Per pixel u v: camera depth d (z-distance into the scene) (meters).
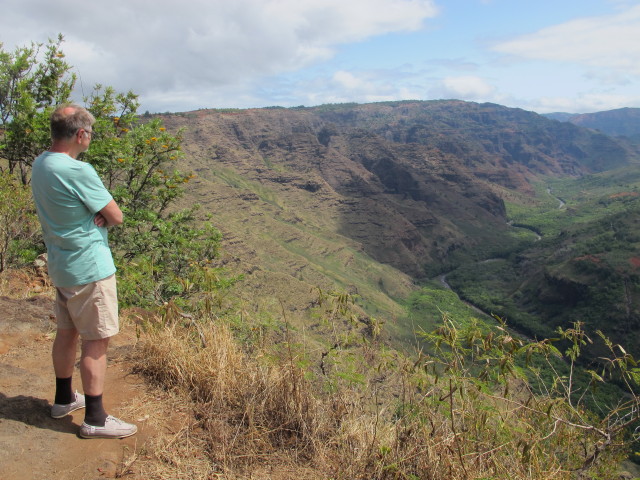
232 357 3.70
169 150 11.00
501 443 3.06
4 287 6.45
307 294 54.25
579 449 3.27
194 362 3.64
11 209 6.76
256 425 3.18
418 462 2.89
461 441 2.93
